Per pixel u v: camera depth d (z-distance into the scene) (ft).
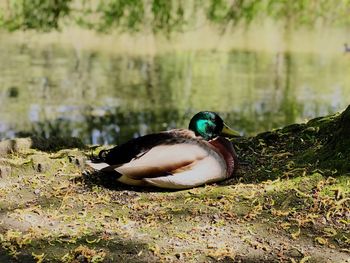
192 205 15.75
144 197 16.46
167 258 13.03
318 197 15.52
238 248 13.46
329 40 103.40
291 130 20.86
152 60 84.89
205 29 100.22
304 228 14.33
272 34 105.29
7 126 52.13
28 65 78.59
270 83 71.67
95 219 15.10
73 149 20.42
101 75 75.00
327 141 17.79
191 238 13.96
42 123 53.52
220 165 16.89
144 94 66.18
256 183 16.96
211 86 70.08
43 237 14.05
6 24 41.37
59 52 88.38
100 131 51.85
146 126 54.13
